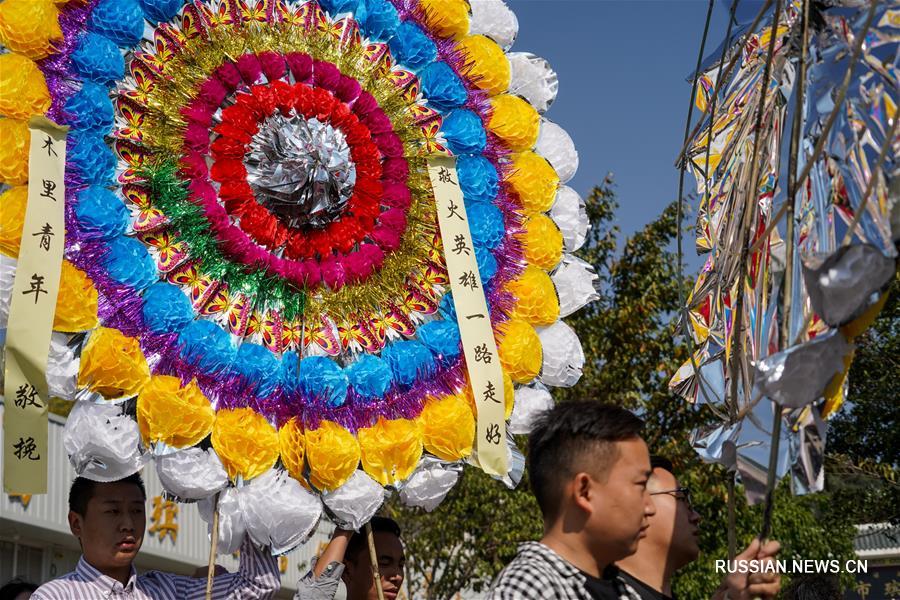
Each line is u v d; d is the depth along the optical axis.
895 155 2.57
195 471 3.46
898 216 2.48
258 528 3.54
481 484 12.36
